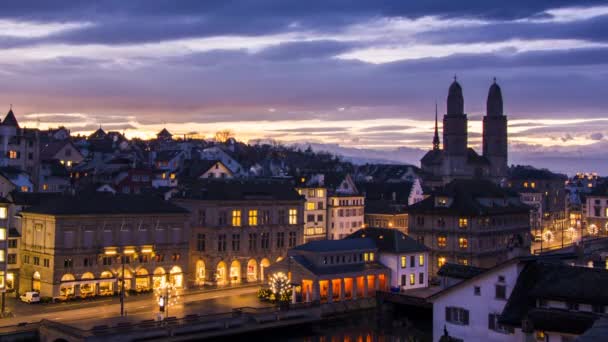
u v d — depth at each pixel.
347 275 124.44
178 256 129.50
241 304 116.94
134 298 118.94
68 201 119.00
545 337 71.50
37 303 113.38
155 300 117.25
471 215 147.62
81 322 99.31
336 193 177.25
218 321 102.38
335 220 175.00
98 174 197.75
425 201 159.12
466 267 105.31
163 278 127.06
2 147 180.62
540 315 72.50
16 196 132.38
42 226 117.31
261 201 144.50
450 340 80.75
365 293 127.75
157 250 126.12
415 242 137.88
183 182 187.12
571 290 73.81
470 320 83.50
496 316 81.00
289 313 111.19
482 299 82.50
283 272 124.75
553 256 89.19
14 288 121.44
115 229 121.56
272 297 119.94
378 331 114.69
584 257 133.12
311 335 112.06
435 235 153.50
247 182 147.38
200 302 118.00
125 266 122.06
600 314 70.38
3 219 109.38
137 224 124.12
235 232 140.12
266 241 145.50
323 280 120.81
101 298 118.38
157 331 95.94
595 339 37.66
